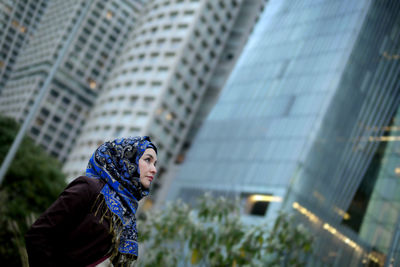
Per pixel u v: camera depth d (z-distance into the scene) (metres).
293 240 11.33
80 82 78.75
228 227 11.12
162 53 68.06
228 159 37.78
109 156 2.77
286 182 31.31
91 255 2.49
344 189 27.20
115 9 82.31
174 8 71.88
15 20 27.45
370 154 26.88
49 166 23.00
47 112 75.62
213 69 71.19
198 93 68.69
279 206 30.30
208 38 70.69
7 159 13.09
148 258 11.20
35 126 74.19
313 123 33.44
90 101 79.50
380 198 24.73
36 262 2.35
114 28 81.88
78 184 2.56
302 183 30.61
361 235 23.97
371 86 30.42
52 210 2.44
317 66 38.09
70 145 77.25
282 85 39.94
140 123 62.59
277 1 49.56
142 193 2.82
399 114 26.81
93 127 66.31
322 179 29.38
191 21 69.06
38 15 28.31
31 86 54.28
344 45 37.00
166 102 64.25
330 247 23.45
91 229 2.50
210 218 11.84
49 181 21.62
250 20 75.25
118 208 2.63
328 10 41.94
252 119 39.34
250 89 42.81
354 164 27.70
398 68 28.98
